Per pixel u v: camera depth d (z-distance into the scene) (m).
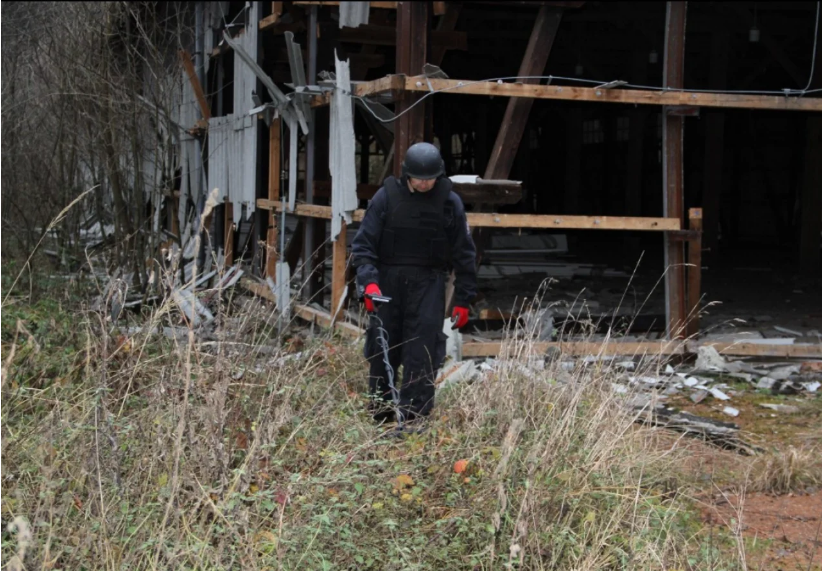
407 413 5.18
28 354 5.46
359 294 5.32
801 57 14.55
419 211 5.30
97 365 4.81
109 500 3.57
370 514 3.80
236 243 12.38
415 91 7.31
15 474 3.78
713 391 6.91
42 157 11.90
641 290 11.90
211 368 4.33
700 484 5.02
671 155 7.79
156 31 12.08
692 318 7.80
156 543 3.30
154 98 10.46
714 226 14.73
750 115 17.34
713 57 13.38
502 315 8.48
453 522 3.82
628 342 7.72
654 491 4.55
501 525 3.79
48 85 11.50
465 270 5.46
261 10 10.04
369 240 5.38
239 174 10.72
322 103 8.44
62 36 11.14
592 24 13.92
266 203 9.82
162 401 4.07
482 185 7.24
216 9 11.87
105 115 10.76
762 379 7.20
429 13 7.45
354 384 6.11
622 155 18.66
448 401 5.57
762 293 11.55
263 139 11.73
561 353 5.47
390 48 11.05
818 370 7.47
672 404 6.65
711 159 14.60
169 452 3.81
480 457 4.21
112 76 10.76
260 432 3.97
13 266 9.27
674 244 7.81
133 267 10.17
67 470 3.72
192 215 12.34
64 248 11.12
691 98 7.61
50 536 3.13
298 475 3.72
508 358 5.23
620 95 7.61
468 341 7.82
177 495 3.49
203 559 3.30
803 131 16.69
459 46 9.55
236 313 5.58
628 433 4.85
